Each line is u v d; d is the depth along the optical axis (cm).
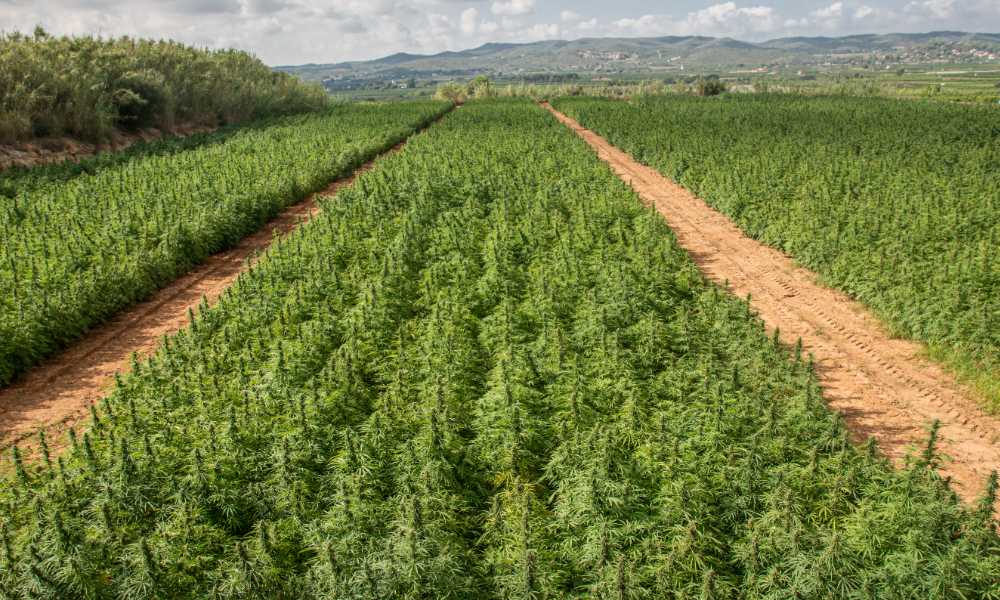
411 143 4916
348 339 1542
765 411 1179
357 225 2531
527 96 12925
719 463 1048
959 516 898
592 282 1956
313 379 1291
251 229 2866
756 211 2827
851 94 11194
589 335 1553
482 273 2064
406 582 823
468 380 1394
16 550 871
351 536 898
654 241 2294
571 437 1141
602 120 6575
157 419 1209
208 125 6494
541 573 855
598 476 980
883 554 874
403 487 990
